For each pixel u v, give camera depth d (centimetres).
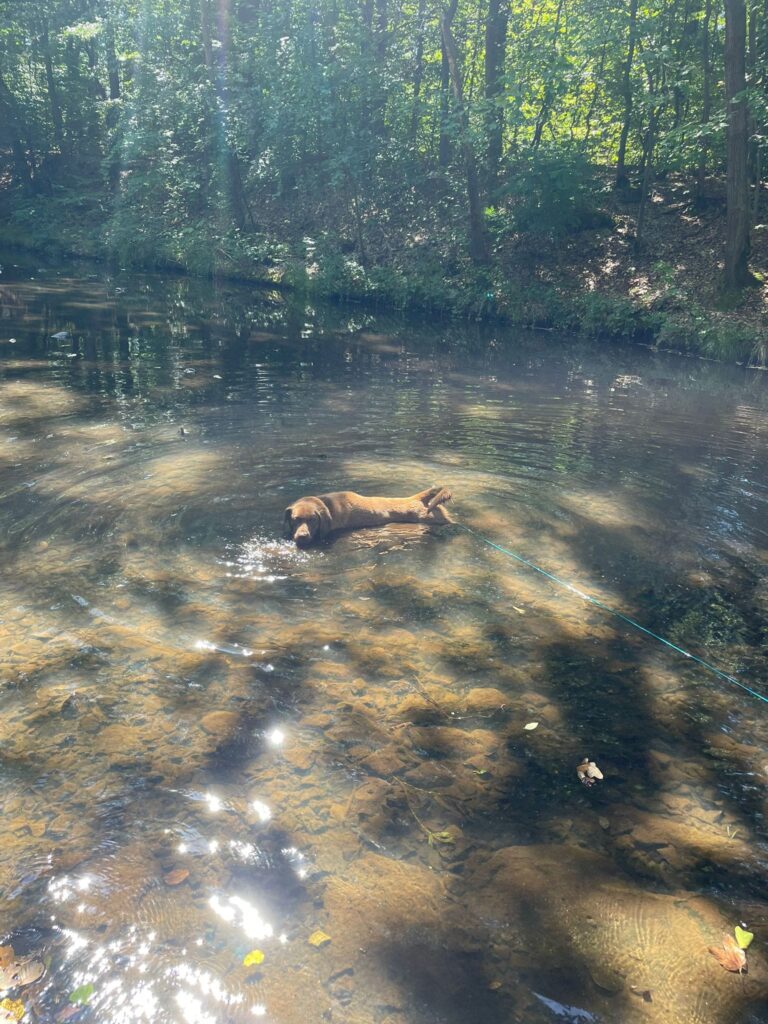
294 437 891
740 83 1719
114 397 1049
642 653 465
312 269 2542
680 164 2027
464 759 361
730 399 1276
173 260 2852
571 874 297
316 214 2923
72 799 323
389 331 1877
